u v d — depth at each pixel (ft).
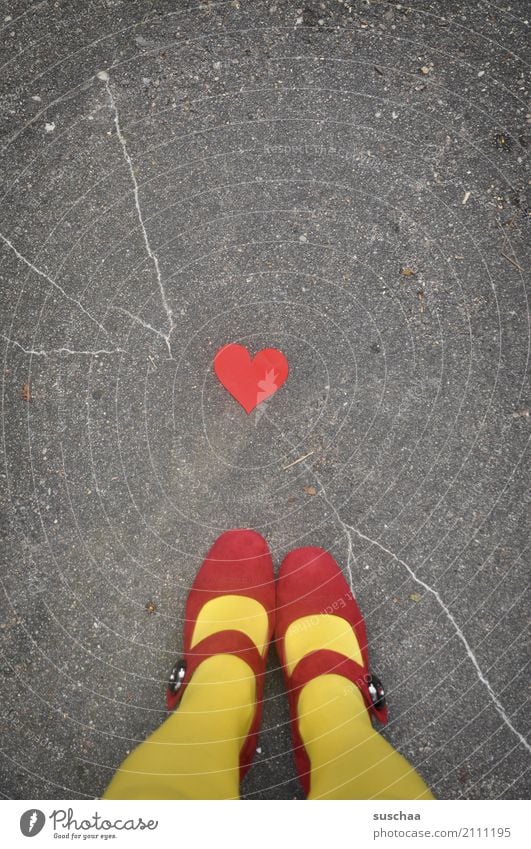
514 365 3.27
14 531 3.24
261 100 3.39
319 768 2.81
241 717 2.90
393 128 3.36
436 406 3.27
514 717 3.13
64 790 3.12
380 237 3.33
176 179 3.37
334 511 3.25
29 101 3.41
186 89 3.40
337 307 3.31
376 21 3.39
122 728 3.15
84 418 3.28
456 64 3.38
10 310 3.33
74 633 3.20
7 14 3.44
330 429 3.27
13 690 3.18
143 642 3.20
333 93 3.38
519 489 3.22
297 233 3.34
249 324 3.31
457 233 3.32
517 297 3.29
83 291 3.33
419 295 3.30
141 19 3.42
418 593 3.21
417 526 3.23
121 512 3.25
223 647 3.02
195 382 3.30
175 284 3.33
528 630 3.17
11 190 3.37
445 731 3.13
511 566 3.20
